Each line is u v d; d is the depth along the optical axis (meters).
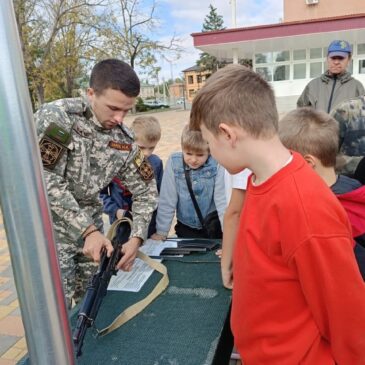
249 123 0.85
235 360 1.51
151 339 1.11
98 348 1.08
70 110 1.53
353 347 0.82
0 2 0.42
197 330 1.15
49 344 0.50
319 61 14.39
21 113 0.44
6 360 2.12
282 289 0.86
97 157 1.63
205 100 0.90
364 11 19.22
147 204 1.69
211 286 1.41
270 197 0.84
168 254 1.72
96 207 1.80
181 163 2.11
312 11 19.78
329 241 0.77
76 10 18.81
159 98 61.06
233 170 0.94
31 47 17.95
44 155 1.46
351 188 1.26
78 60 20.34
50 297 0.49
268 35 11.52
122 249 1.43
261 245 0.87
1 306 2.69
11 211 0.46
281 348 0.89
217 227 2.11
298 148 1.28
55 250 0.50
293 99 14.88
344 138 2.26
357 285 0.79
